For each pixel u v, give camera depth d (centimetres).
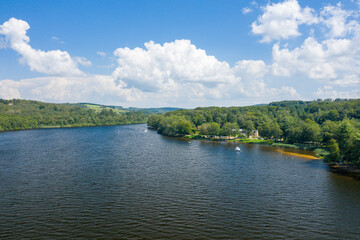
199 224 5147
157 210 5822
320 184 7825
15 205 6069
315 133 15412
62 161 11031
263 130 19150
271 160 11619
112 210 5806
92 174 8850
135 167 9975
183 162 11056
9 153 13038
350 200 6481
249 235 4734
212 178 8431
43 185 7569
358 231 4909
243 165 10494
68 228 4959
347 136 10719
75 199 6462
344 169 9775
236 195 6819
